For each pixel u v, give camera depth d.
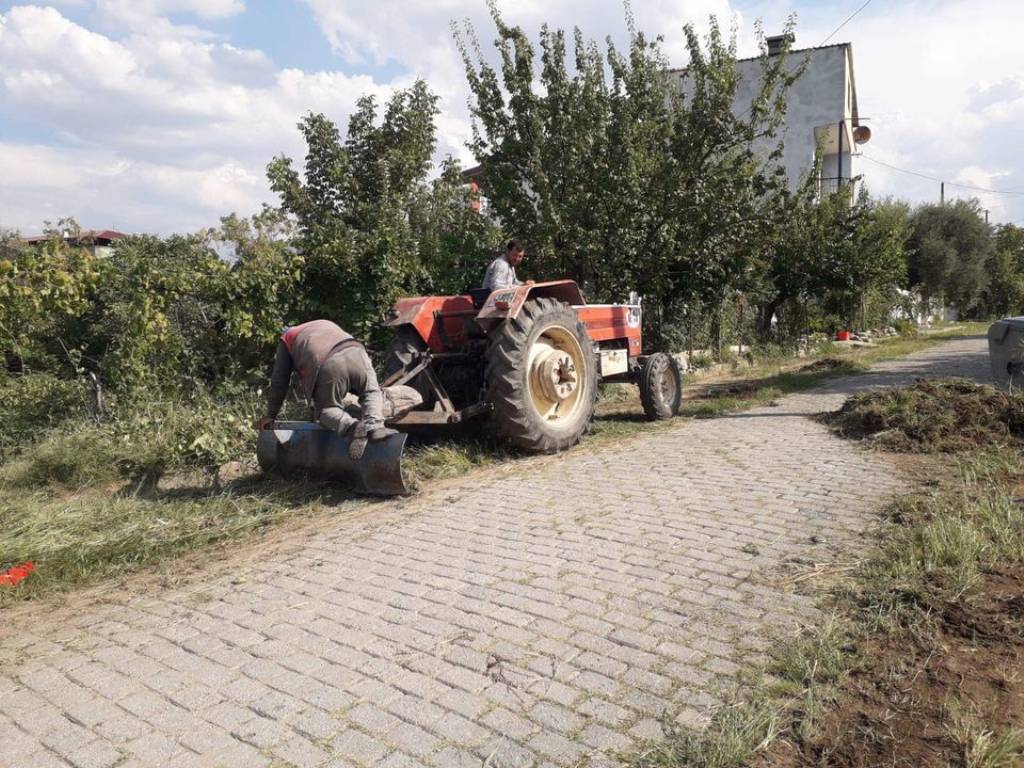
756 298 19.89
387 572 4.24
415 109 12.47
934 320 42.06
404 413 6.48
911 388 8.07
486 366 7.16
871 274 21.78
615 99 11.73
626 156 11.29
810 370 14.81
